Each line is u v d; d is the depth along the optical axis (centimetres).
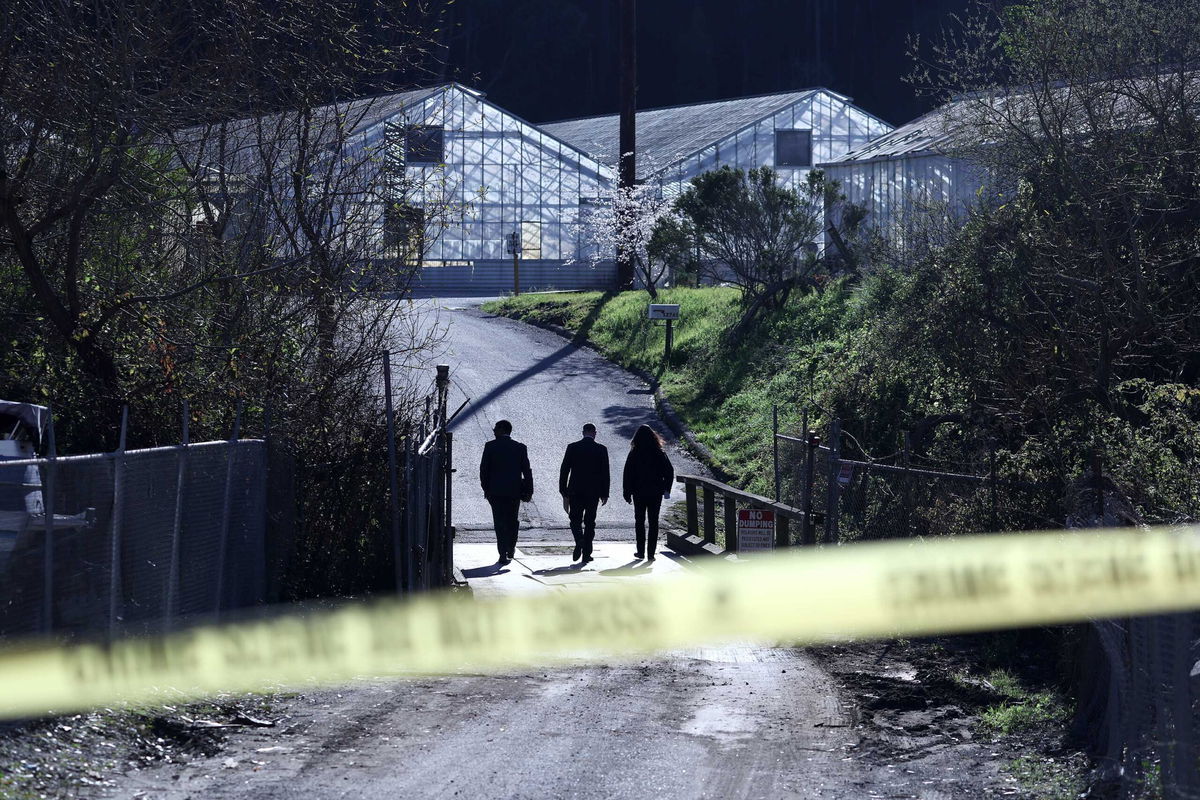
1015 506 3106
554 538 5803
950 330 4622
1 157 3080
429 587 3866
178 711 2178
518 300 13550
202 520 2669
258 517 3138
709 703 2575
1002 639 2911
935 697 2636
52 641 1930
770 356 8662
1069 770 2011
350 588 3588
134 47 3272
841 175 10031
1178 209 3794
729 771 2031
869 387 5516
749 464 7031
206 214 3606
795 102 16825
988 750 2217
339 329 3847
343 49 3612
